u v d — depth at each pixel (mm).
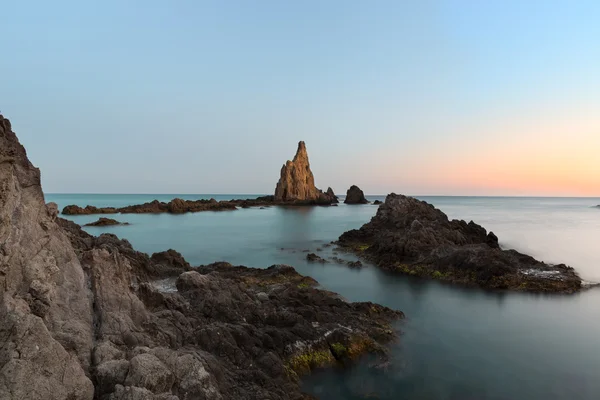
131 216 111438
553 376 18516
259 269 36500
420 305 29344
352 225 90688
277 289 29438
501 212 146625
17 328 9203
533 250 54531
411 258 42688
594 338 23141
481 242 51281
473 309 28438
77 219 96438
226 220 103062
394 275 39219
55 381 9195
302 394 15758
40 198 14070
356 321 23094
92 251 15875
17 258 11484
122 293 14906
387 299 30906
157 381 10820
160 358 12070
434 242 44750
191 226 86812
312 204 185250
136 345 12883
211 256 50062
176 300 18859
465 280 35812
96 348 11500
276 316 20688
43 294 11359
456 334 23500
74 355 10484
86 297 13750
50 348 9438
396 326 24328
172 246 57719
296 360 18016
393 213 62156
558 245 59125
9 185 11914
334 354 19422
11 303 9859
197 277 22125
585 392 17156
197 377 12070
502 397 16625
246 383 14547
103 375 10414
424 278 37781
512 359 20219
